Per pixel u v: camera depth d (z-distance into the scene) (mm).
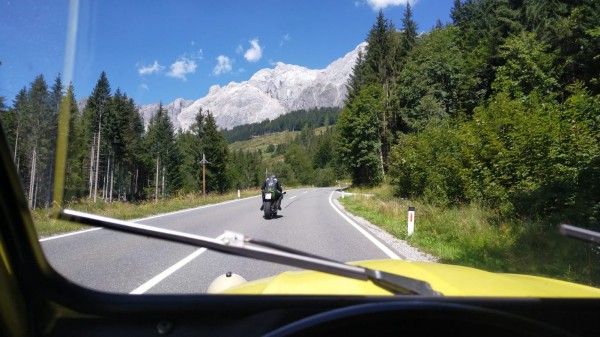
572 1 29906
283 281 2715
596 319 2139
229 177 72750
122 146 25922
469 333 1675
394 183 31297
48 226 11633
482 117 17312
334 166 111500
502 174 14617
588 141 12406
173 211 21062
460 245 9906
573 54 27172
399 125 58844
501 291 2520
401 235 12195
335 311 1598
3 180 1569
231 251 1876
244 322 1858
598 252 6785
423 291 2145
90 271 7219
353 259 8883
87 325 1812
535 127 13773
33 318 1724
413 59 58156
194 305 1834
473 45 46125
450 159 19031
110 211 14844
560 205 10773
